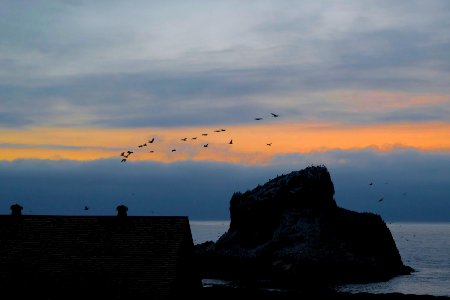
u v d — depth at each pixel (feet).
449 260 536.83
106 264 143.23
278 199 394.52
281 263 347.56
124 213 157.07
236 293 263.49
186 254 155.84
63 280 139.95
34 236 152.46
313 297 259.60
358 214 405.80
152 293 135.33
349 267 345.31
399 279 359.87
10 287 139.13
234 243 389.39
